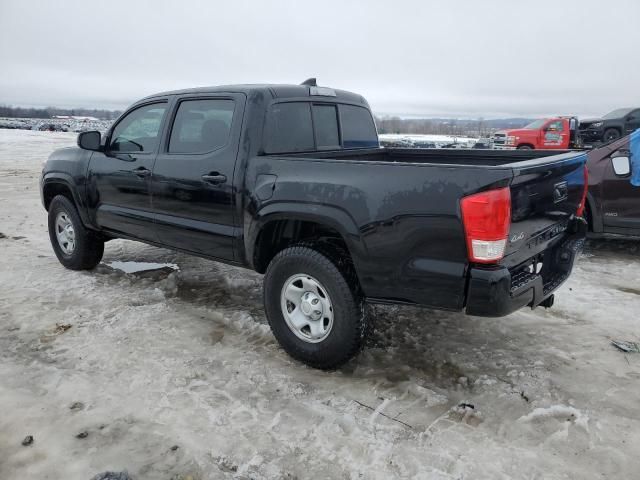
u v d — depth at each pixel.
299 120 4.14
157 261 6.03
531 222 3.11
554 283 3.46
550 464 2.59
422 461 2.61
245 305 4.67
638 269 5.75
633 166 6.00
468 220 2.78
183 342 3.89
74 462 2.59
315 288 3.42
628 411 3.03
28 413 2.98
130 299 4.76
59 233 5.67
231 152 3.85
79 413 2.99
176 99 4.39
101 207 5.05
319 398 3.17
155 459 2.62
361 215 3.12
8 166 18.56
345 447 2.72
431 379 3.41
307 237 3.77
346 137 4.72
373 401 3.14
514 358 3.67
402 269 3.05
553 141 21.75
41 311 4.46
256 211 3.63
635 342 3.90
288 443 2.75
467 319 4.34
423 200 2.91
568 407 3.02
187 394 3.20
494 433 2.84
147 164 4.50
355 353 3.36
